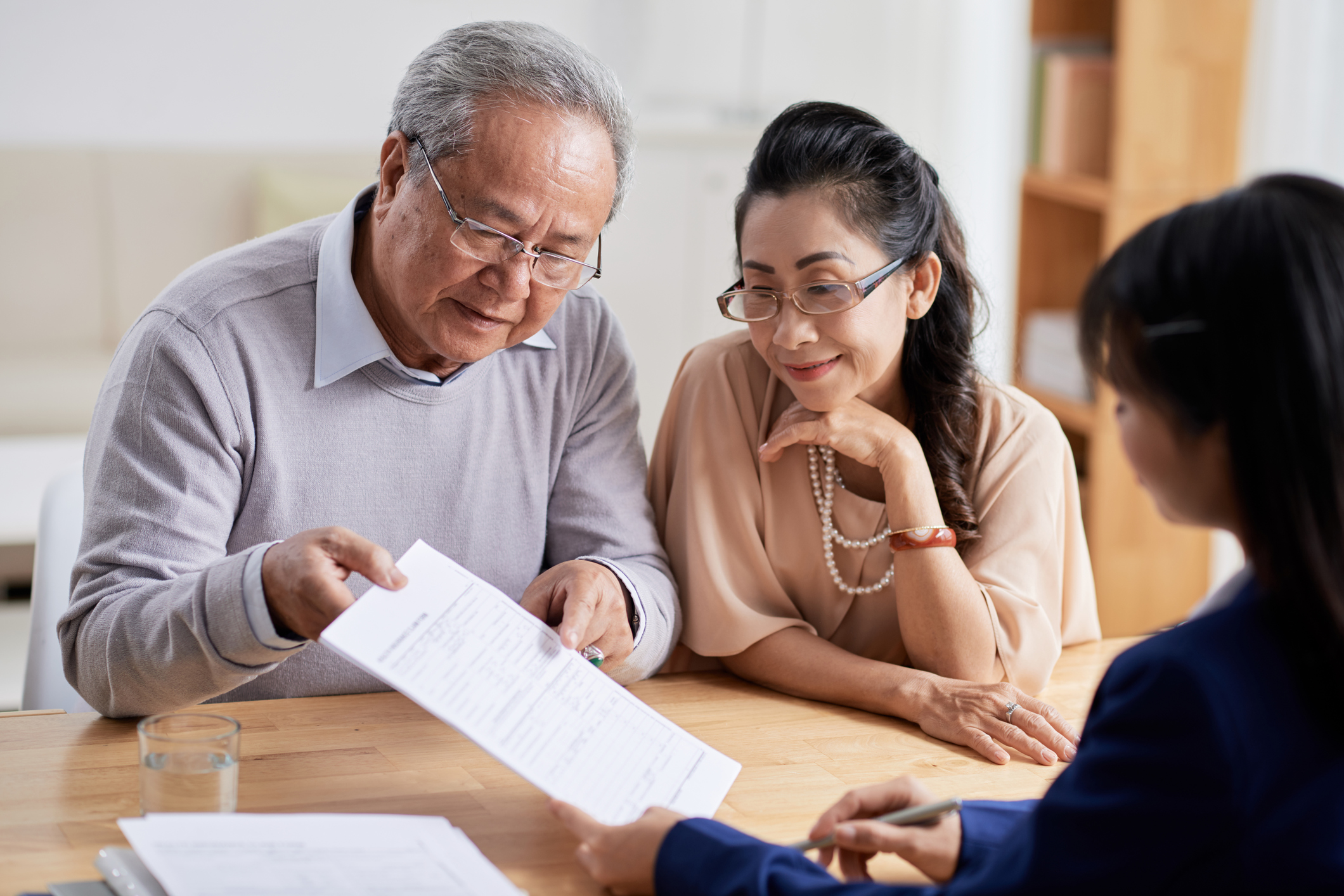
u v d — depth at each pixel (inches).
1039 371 132.5
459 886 35.9
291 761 46.6
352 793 44.4
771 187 53.6
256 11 161.2
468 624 44.6
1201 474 31.7
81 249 147.4
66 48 155.2
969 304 59.8
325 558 44.1
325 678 57.1
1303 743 30.1
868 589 59.4
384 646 42.1
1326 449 28.9
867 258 53.4
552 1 173.8
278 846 36.5
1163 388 31.0
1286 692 30.3
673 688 56.7
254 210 152.7
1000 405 60.4
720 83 184.4
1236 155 120.1
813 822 43.9
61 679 59.8
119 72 157.8
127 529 50.6
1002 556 58.4
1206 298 30.0
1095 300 32.7
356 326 54.7
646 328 171.5
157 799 39.6
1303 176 30.8
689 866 36.9
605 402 62.0
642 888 38.4
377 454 56.3
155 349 52.1
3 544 100.7
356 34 165.6
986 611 56.1
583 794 41.4
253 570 45.1
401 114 51.4
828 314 53.4
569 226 50.6
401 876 35.9
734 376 61.1
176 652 46.6
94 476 52.3
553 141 49.1
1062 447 61.1
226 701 56.1
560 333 60.4
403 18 167.2
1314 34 114.3
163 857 35.0
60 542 61.1
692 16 180.9
